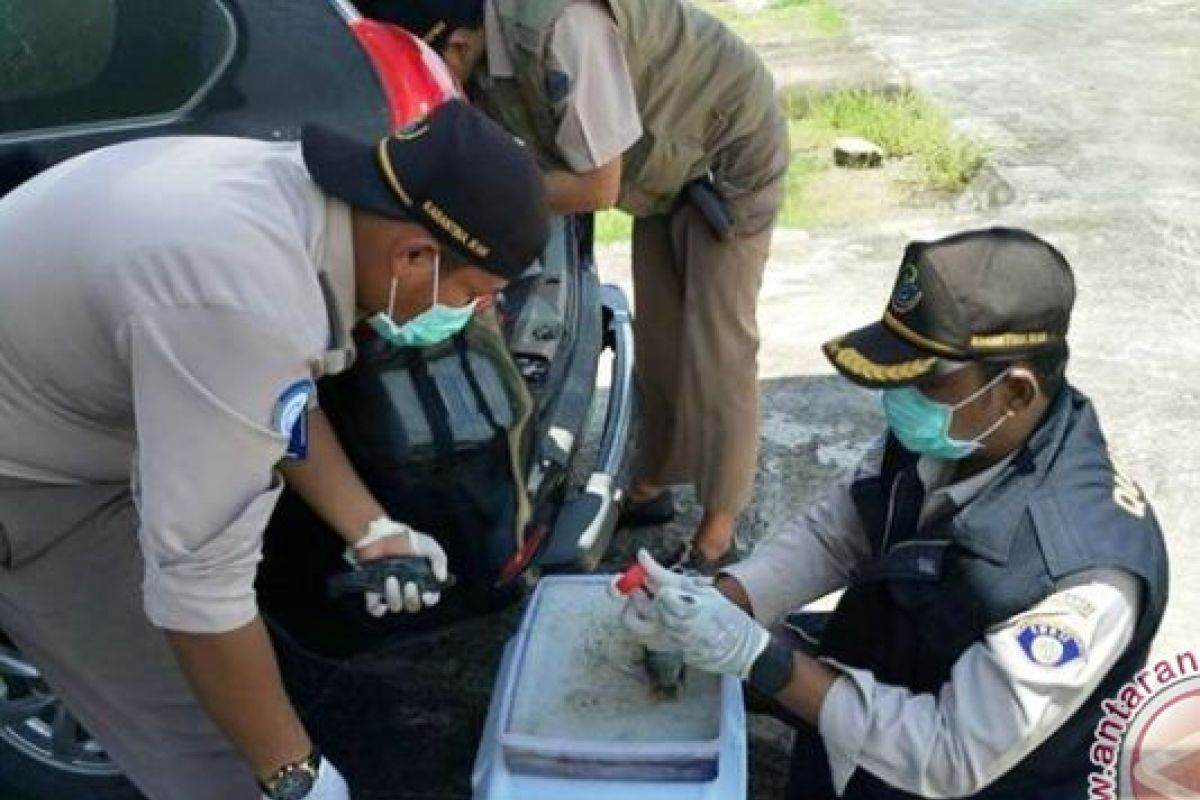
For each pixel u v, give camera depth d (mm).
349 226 1613
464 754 2617
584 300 2770
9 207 1712
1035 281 1706
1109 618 1717
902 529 1953
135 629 2020
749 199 2768
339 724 2684
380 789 2541
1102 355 3963
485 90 2416
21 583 1973
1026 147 5668
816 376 3910
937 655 1843
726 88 2617
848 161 5465
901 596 1853
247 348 1514
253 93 2221
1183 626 2855
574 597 2074
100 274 1566
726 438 2928
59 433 1803
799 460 3520
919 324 1728
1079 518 1751
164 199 1576
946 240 1769
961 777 1765
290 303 1549
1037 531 1755
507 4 2279
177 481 1551
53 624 2008
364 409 1989
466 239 1581
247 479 1581
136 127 2203
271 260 1543
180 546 1576
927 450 1816
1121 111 6094
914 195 5203
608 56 2342
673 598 1808
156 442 1550
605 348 2973
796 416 3715
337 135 1647
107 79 2244
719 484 2969
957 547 1813
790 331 4168
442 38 2367
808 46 7293
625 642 1978
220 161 1651
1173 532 3188
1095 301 4293
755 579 2162
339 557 2061
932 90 6457
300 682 2773
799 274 4566
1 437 1811
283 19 2299
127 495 1953
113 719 2100
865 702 1807
